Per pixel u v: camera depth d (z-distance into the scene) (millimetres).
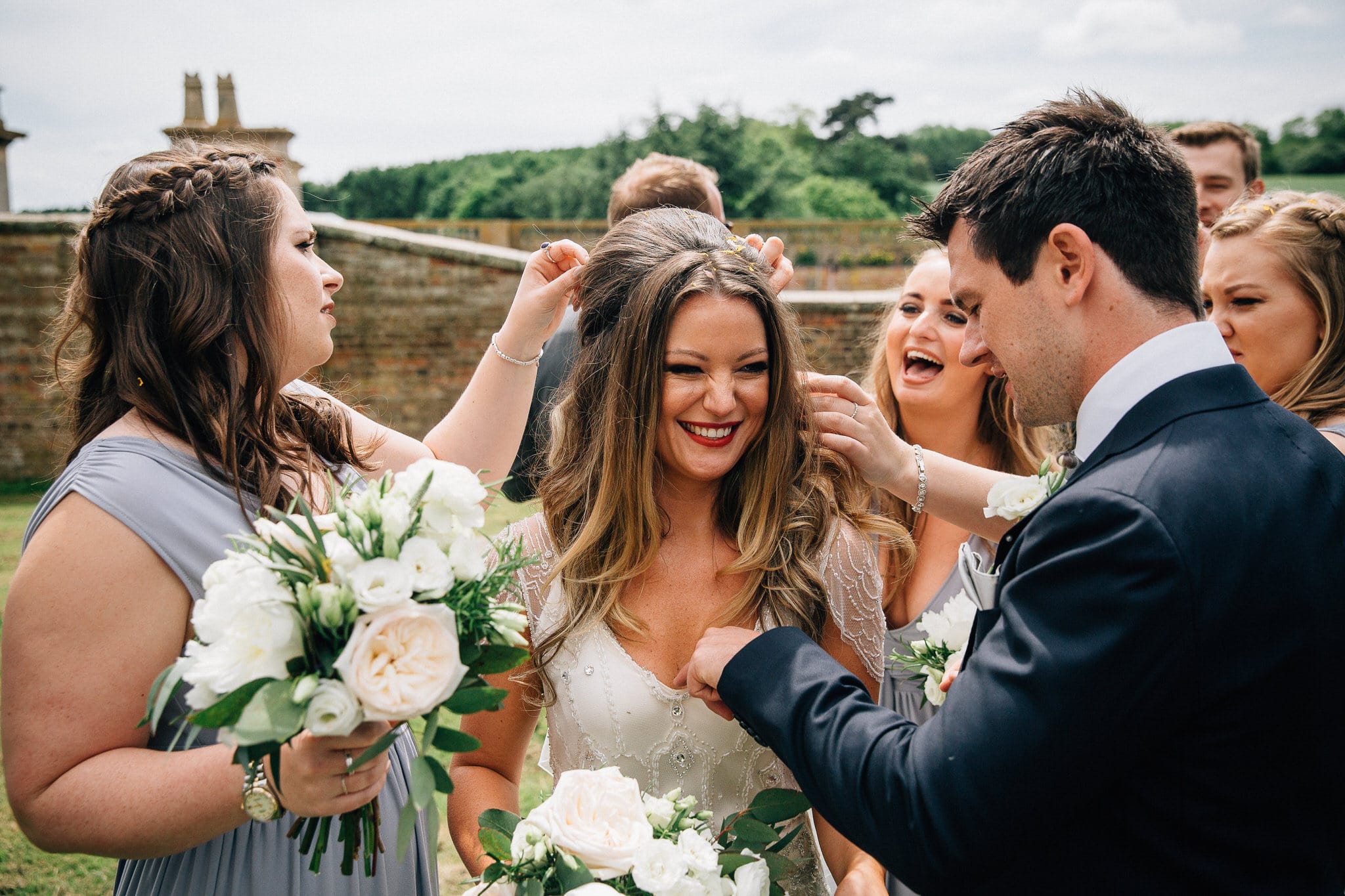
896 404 2758
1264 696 1162
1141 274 1315
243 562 1194
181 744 1493
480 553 1269
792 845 1834
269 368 1614
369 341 10352
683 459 1760
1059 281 1345
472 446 2191
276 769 1251
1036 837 1197
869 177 44219
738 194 33531
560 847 1391
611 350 1819
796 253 22344
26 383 9820
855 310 9523
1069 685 1158
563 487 1928
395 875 1691
